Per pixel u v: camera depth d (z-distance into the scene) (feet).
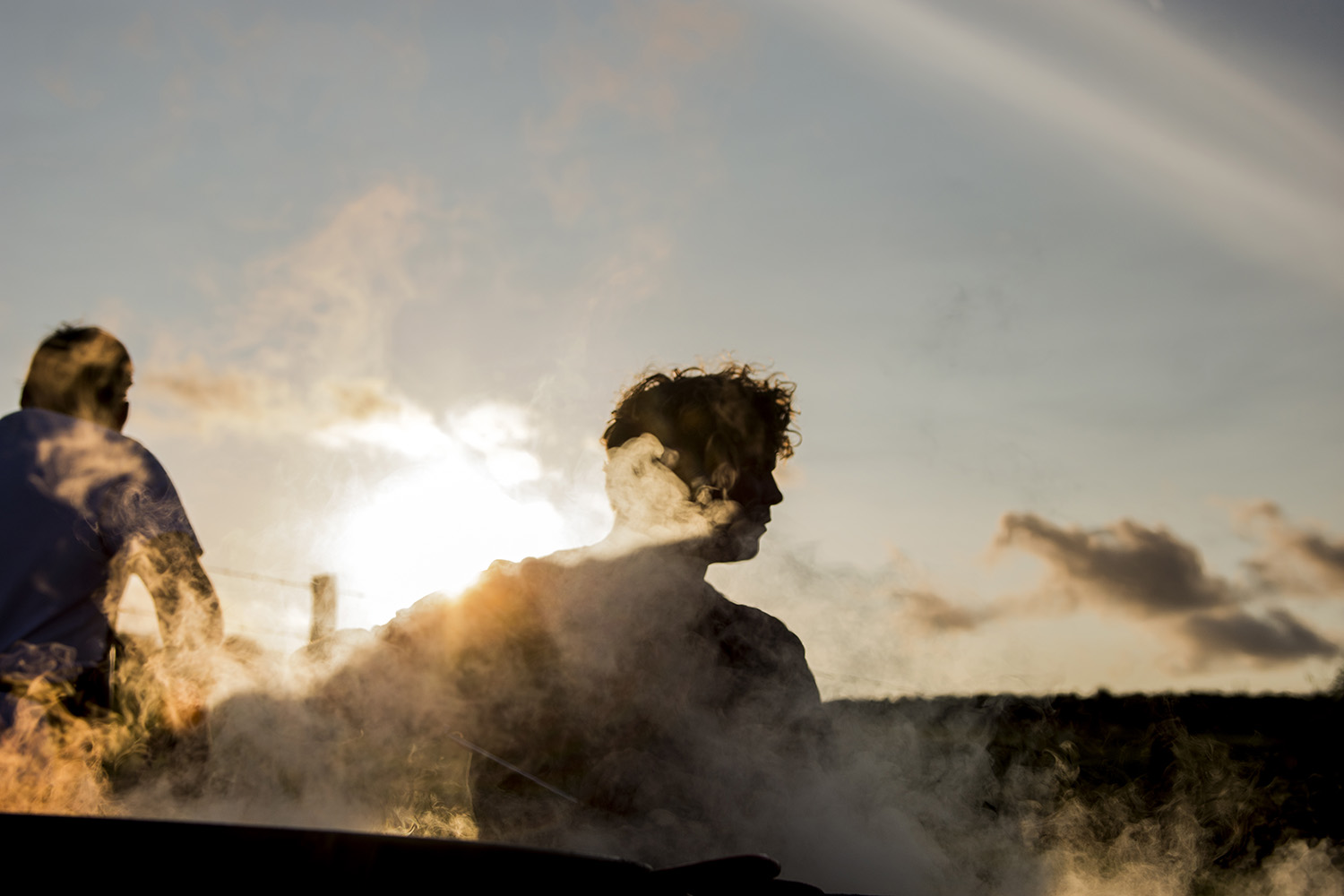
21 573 5.52
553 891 2.57
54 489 5.67
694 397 4.90
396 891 2.45
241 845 2.43
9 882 2.32
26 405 6.21
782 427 5.17
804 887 3.27
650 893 2.76
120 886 2.34
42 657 5.24
